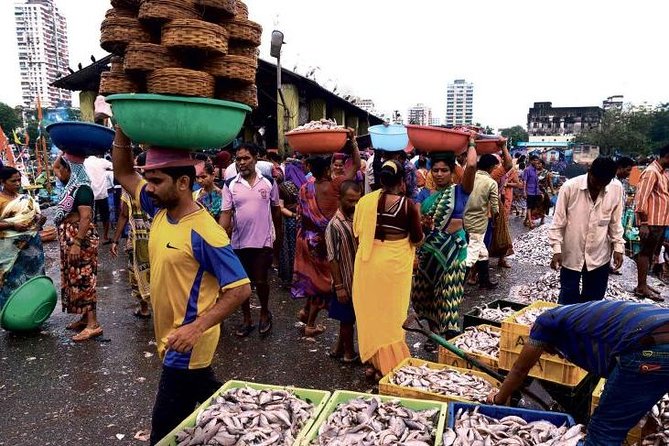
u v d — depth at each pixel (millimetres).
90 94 14773
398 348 3822
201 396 2600
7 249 4973
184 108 2037
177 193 2240
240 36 2283
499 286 7117
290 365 4344
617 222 4621
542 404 3033
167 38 2059
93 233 4797
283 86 13625
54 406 3607
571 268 4719
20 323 4781
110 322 5320
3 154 14609
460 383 3258
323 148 4875
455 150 4297
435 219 4309
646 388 2086
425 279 4438
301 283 4824
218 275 2279
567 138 81688
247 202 4828
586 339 2256
